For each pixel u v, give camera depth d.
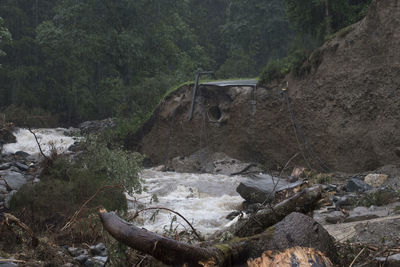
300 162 17.70
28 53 45.03
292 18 22.31
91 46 36.84
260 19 48.41
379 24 15.18
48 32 37.22
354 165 15.69
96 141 11.52
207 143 21.70
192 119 22.28
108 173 10.41
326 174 15.05
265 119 19.22
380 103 15.01
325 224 7.75
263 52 48.06
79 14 37.16
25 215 7.36
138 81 37.22
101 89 43.00
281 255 3.43
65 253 5.98
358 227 6.28
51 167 10.34
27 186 8.00
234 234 4.43
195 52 46.28
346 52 16.28
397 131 14.32
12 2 45.62
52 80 44.56
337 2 20.42
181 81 31.91
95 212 7.27
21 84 43.19
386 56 14.95
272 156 18.89
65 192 7.77
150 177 16.78
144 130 24.95
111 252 4.04
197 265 3.14
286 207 4.42
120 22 37.72
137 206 10.23
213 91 21.67
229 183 14.99
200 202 11.66
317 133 17.06
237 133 20.45
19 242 5.94
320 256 3.47
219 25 59.22
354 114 15.80
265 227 4.42
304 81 17.77
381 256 4.35
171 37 39.03
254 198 10.56
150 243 3.00
